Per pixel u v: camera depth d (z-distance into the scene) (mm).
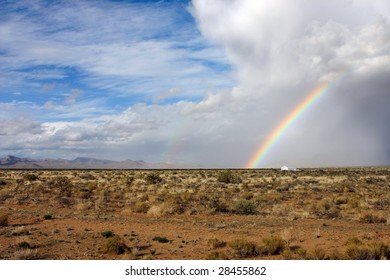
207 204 31969
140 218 26750
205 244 18172
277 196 39125
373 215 25031
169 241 18844
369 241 17875
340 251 16156
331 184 59938
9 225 23188
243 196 40219
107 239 17641
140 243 18391
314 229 21875
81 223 24250
